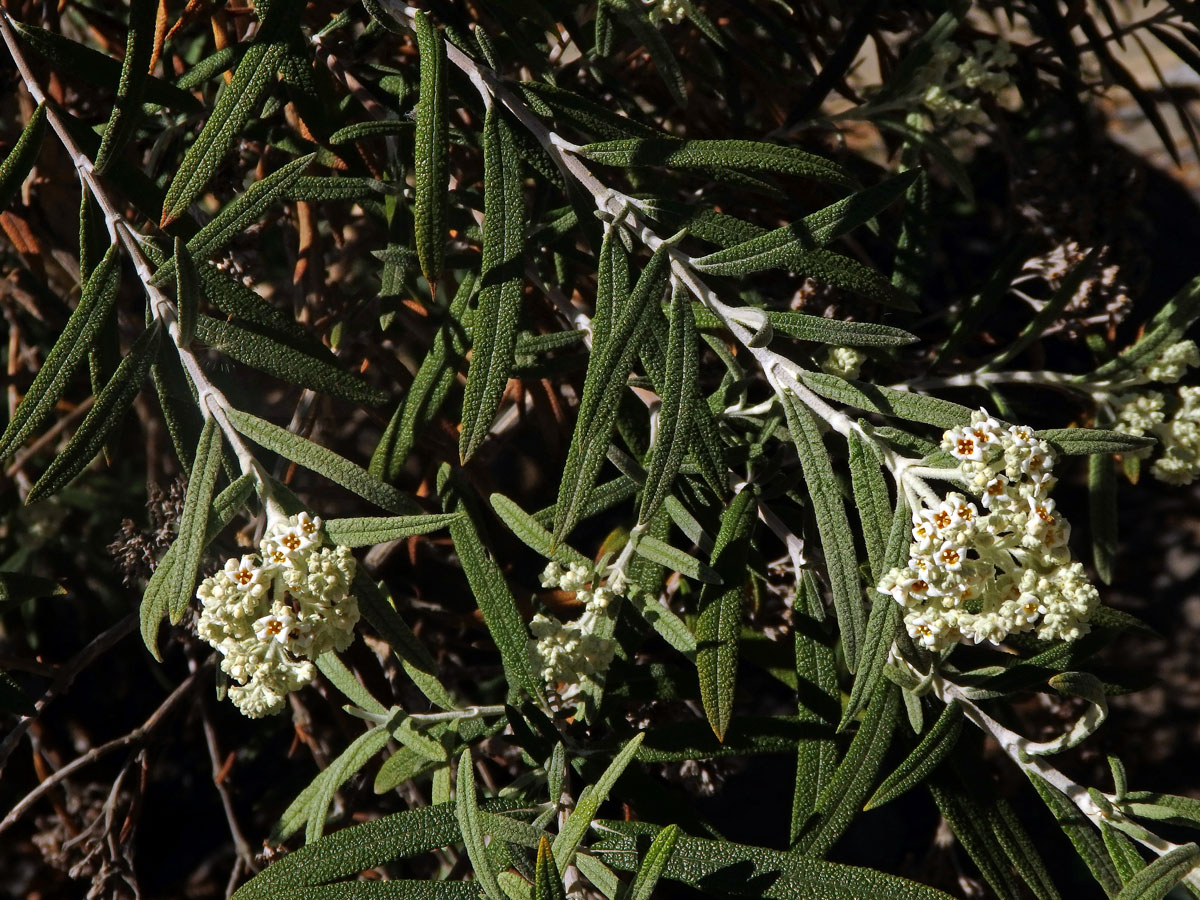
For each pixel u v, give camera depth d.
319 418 0.41
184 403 0.32
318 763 0.42
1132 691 0.33
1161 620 0.62
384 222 0.38
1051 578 0.27
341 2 0.38
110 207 0.30
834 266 0.31
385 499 0.30
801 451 0.29
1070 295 0.39
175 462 0.45
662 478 0.29
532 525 0.33
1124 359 0.37
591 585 0.32
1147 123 0.70
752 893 0.30
